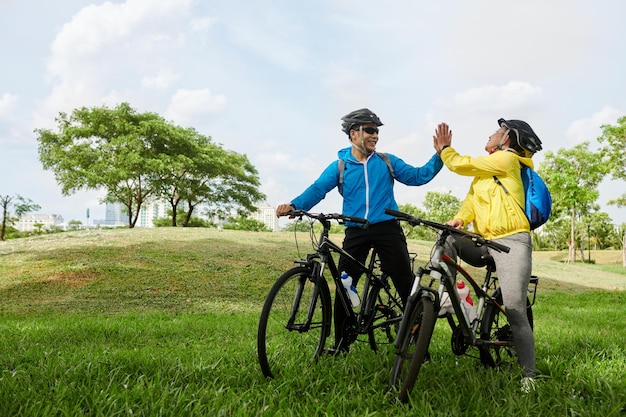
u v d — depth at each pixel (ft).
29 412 9.43
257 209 172.45
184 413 9.64
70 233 63.05
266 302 12.14
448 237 13.08
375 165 14.57
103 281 39.58
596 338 18.57
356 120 14.47
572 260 151.33
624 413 10.11
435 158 14.52
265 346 12.14
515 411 9.99
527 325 12.45
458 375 12.19
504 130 13.10
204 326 23.79
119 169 134.92
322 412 9.87
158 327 23.52
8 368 13.14
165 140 148.05
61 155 140.87
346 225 14.64
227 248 56.24
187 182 154.51
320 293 13.50
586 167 148.56
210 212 169.99
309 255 13.21
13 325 23.34
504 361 12.99
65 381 11.32
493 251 12.69
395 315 14.83
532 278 13.65
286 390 10.94
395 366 11.51
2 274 41.29
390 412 9.95
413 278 14.67
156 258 48.34
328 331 13.91
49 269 42.57
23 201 112.37
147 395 10.30
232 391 10.68
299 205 14.28
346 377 11.96
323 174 14.94
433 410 10.00
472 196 13.47
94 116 143.84
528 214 12.58
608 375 12.53
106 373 12.17
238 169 164.04
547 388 11.30
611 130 121.19
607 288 66.13
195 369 12.42
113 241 55.93
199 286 40.04
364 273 14.57
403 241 14.51
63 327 22.21
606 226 254.06
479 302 13.42
